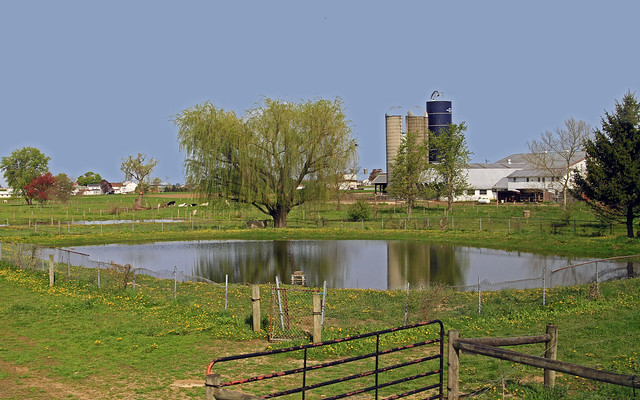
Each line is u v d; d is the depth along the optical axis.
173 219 71.00
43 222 66.94
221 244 45.47
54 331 15.34
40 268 26.45
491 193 98.06
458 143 70.31
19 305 18.12
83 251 41.12
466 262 34.72
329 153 54.16
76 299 19.61
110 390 10.80
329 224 58.91
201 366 12.46
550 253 37.53
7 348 13.62
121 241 47.44
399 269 32.75
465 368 11.81
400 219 57.59
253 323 15.67
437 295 19.16
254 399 6.61
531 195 93.50
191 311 18.16
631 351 12.45
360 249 41.69
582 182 41.81
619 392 9.46
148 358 13.02
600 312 16.84
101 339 14.62
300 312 18.31
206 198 54.78
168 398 10.39
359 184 185.88
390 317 17.55
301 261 36.31
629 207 39.59
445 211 69.06
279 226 56.78
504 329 15.34
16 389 10.77
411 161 69.69
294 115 53.81
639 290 19.92
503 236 45.03
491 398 9.62
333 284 28.39
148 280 25.97
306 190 55.97
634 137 39.03
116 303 19.22
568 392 9.66
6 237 46.91
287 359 13.05
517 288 23.16
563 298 19.02
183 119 53.44
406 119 102.88
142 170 103.50
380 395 10.39
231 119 53.31
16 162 139.75
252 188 53.81
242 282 28.92
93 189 193.12
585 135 72.88
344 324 16.72
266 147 54.19
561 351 12.59
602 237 41.94
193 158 53.44
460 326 15.87
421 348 13.83
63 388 10.88
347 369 12.18
